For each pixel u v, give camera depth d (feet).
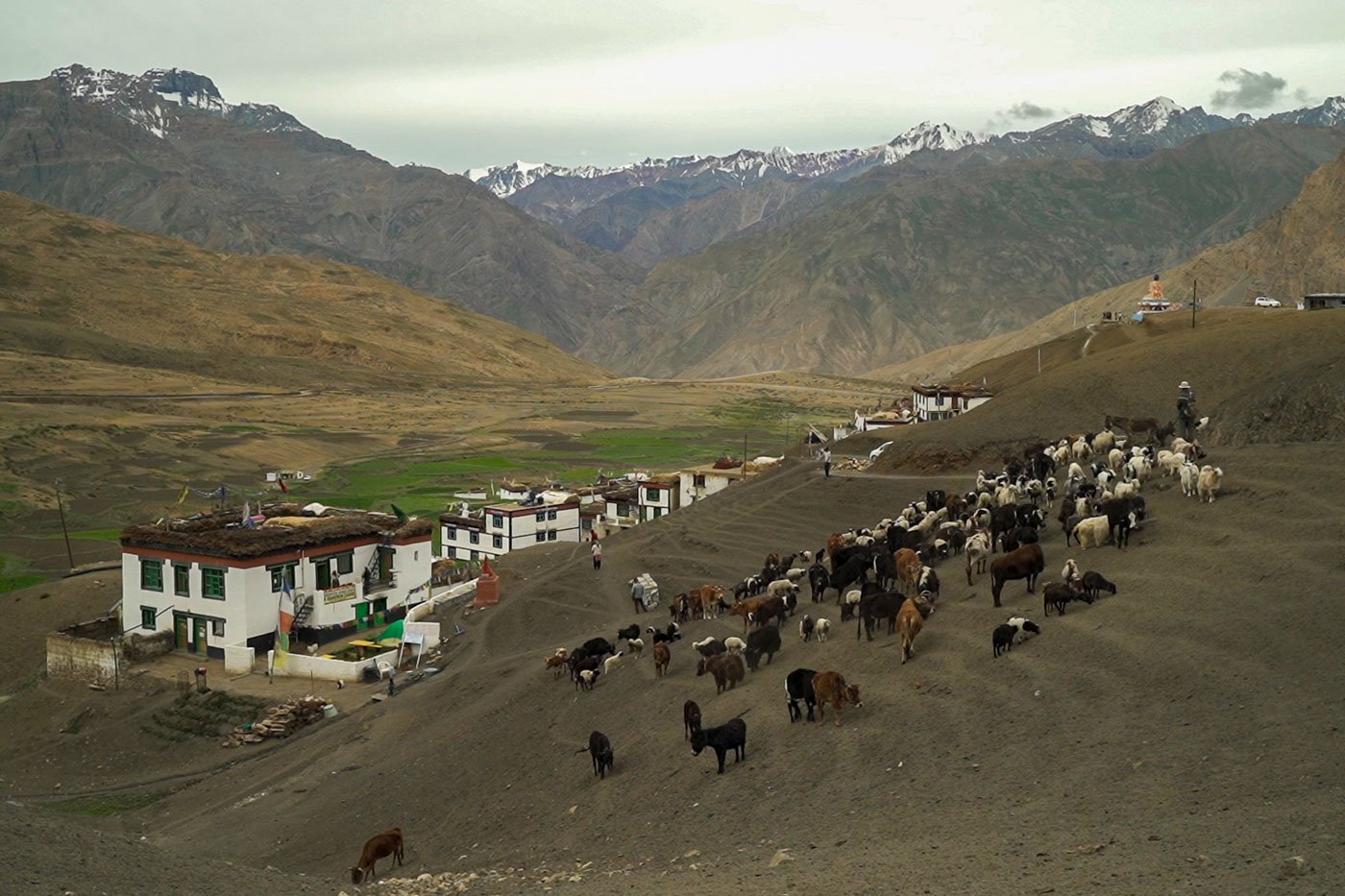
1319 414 236.22
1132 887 73.56
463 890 105.50
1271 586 133.90
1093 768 102.27
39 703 241.14
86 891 88.53
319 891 98.12
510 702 187.01
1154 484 198.49
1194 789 92.58
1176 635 127.54
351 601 267.80
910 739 120.37
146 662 252.01
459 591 293.43
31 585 367.45
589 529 411.34
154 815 178.09
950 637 147.74
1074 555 170.91
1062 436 328.49
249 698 222.89
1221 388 329.93
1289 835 78.33
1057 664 128.88
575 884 99.96
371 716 205.26
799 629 174.81
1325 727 97.55
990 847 88.17
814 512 308.40
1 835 101.19
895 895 79.41
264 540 257.14
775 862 94.63
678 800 124.67
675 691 163.22
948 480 309.83
